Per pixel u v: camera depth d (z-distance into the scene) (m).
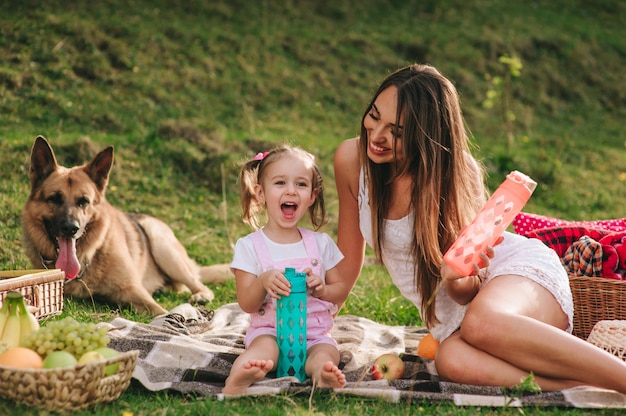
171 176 8.53
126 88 10.29
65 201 5.41
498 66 13.55
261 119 10.73
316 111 11.30
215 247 7.46
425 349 3.78
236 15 13.01
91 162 5.69
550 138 12.02
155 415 2.76
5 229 6.63
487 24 14.70
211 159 8.88
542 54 14.23
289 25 13.24
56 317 4.45
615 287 3.85
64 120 9.23
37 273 4.34
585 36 15.05
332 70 12.33
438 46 13.52
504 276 3.35
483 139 11.70
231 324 4.63
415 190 3.42
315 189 3.69
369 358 3.80
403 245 3.65
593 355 2.93
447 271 3.16
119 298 5.59
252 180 3.86
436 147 3.35
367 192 3.68
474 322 3.15
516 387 3.03
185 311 4.61
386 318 5.15
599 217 9.50
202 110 10.48
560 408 2.89
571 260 4.09
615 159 11.58
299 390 3.08
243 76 11.55
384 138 3.38
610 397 2.91
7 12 10.73
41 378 2.66
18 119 8.96
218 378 3.33
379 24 13.98
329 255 3.70
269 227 3.65
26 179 7.60
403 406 2.96
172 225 7.77
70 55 10.40
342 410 2.90
